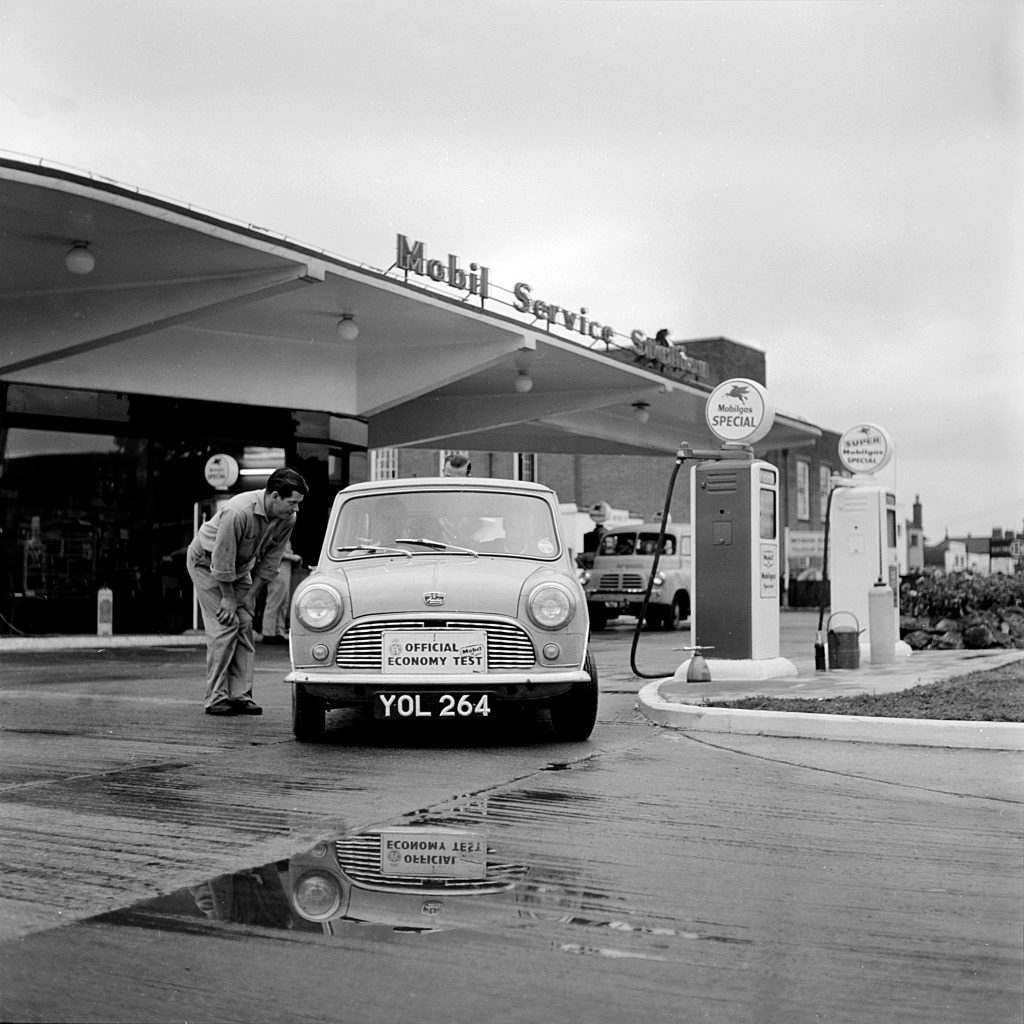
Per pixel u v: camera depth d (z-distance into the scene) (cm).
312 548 2091
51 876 403
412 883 393
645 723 830
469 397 2738
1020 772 622
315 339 2075
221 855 430
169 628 2005
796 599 4094
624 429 3228
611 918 356
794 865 421
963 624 1537
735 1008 287
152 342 1953
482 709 693
